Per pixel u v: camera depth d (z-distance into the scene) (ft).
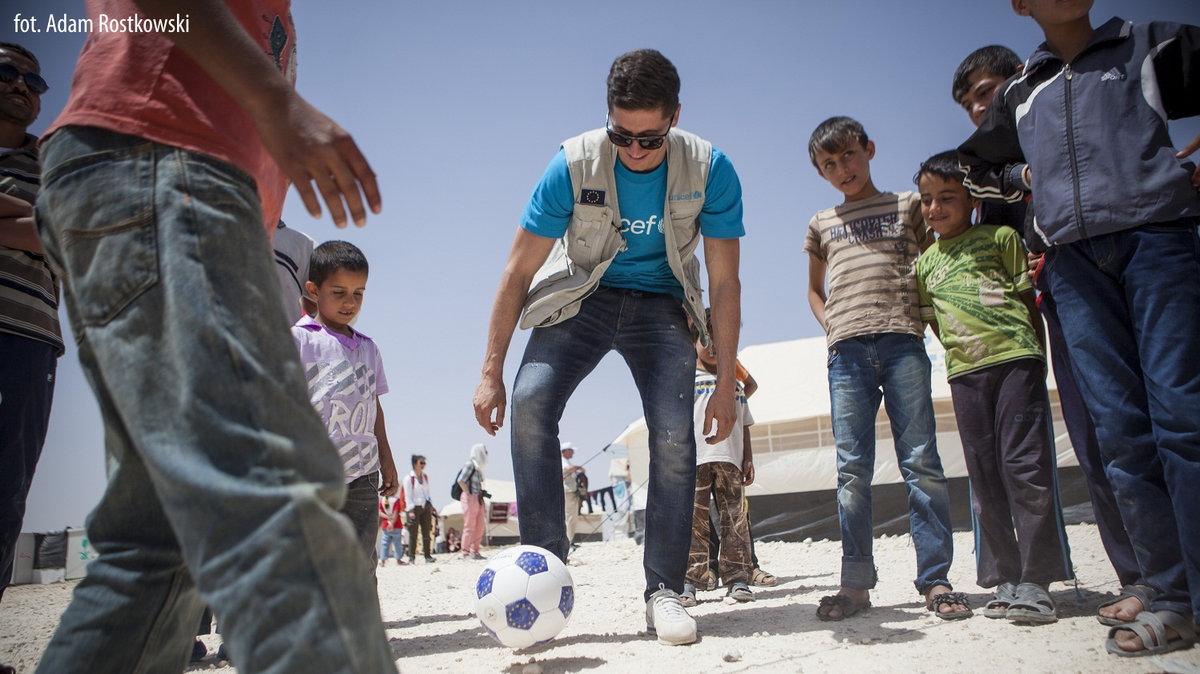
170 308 3.58
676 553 9.95
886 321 11.43
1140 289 7.82
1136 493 8.04
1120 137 8.11
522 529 9.87
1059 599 10.93
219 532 3.27
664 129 9.50
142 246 3.70
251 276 3.84
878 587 14.02
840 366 11.68
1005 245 10.86
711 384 15.78
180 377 3.49
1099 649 7.83
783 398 43.86
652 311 10.56
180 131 3.98
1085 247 8.38
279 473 3.40
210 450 3.39
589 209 10.17
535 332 10.43
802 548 32.50
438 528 81.20
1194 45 7.95
